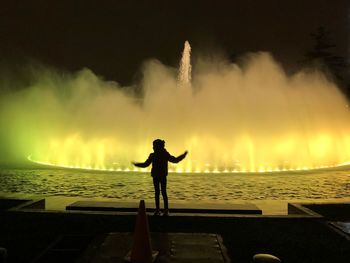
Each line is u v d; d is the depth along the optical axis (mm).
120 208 10281
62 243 7625
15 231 8414
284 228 8734
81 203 10727
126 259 6395
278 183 15555
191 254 6781
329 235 8227
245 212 10039
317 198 12836
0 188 14273
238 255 7012
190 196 13039
